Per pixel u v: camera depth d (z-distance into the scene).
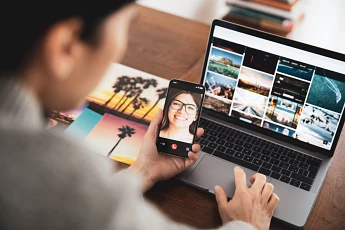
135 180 0.57
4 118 0.50
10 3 0.47
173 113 1.17
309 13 2.09
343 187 1.22
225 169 1.21
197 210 1.13
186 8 2.24
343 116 1.23
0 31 0.48
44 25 0.48
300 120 1.28
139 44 1.61
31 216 0.49
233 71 1.31
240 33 1.28
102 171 0.53
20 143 0.49
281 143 1.30
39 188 0.49
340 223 1.13
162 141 1.17
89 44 0.52
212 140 1.29
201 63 1.57
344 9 2.13
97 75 0.56
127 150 1.22
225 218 1.07
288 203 1.14
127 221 0.53
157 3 2.24
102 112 1.32
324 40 1.91
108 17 0.52
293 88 1.26
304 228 1.11
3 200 0.49
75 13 0.49
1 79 0.49
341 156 1.32
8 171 0.49
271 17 1.84
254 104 1.31
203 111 1.36
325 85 1.23
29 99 0.50
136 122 1.31
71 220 0.50
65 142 0.52
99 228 0.51
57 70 0.51
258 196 1.09
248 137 1.31
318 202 1.17
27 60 0.50
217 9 2.24
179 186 1.17
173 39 1.66
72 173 0.51
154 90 1.43
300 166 1.24
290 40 1.24
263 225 1.05
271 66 1.27
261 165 1.24
